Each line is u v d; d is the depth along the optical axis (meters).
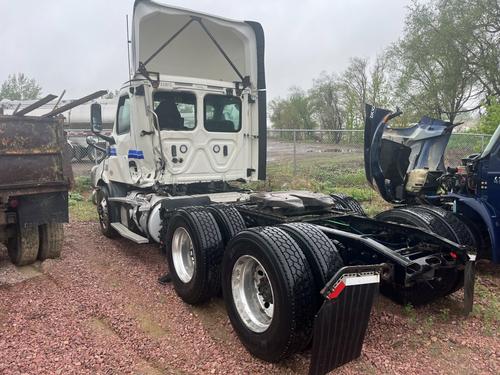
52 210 5.73
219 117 6.91
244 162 7.21
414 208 5.18
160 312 4.59
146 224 6.13
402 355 3.72
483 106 22.69
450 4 24.42
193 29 6.72
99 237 7.87
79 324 4.28
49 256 6.24
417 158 7.12
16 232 5.93
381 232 4.77
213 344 3.93
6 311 4.55
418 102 26.19
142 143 6.38
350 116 41.81
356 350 3.41
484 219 5.22
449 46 24.56
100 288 5.22
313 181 13.30
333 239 4.19
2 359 3.61
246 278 3.87
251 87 7.12
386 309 4.66
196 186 6.97
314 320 3.15
